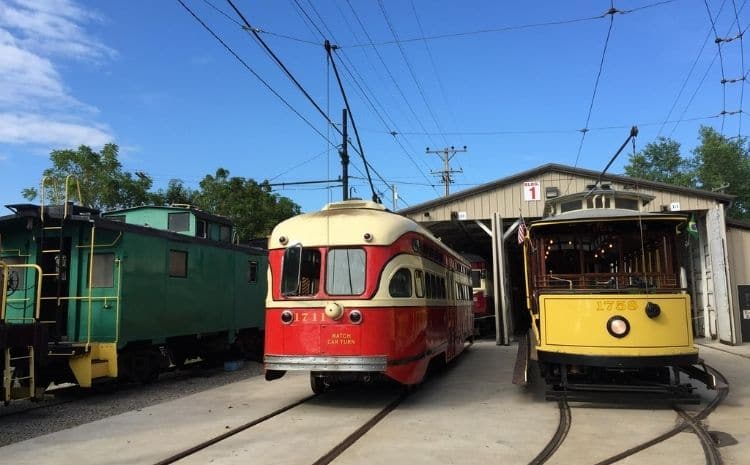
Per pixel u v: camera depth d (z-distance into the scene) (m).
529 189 22.12
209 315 14.62
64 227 11.66
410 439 7.23
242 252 16.56
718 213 20.11
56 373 10.94
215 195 33.59
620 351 8.56
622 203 12.66
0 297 8.90
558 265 9.45
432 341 10.95
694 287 22.94
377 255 9.23
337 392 10.87
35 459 6.54
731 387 10.88
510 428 7.80
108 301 11.32
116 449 6.93
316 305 9.12
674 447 6.70
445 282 12.98
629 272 9.11
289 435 7.51
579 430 7.61
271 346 9.36
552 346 8.98
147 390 11.86
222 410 9.33
